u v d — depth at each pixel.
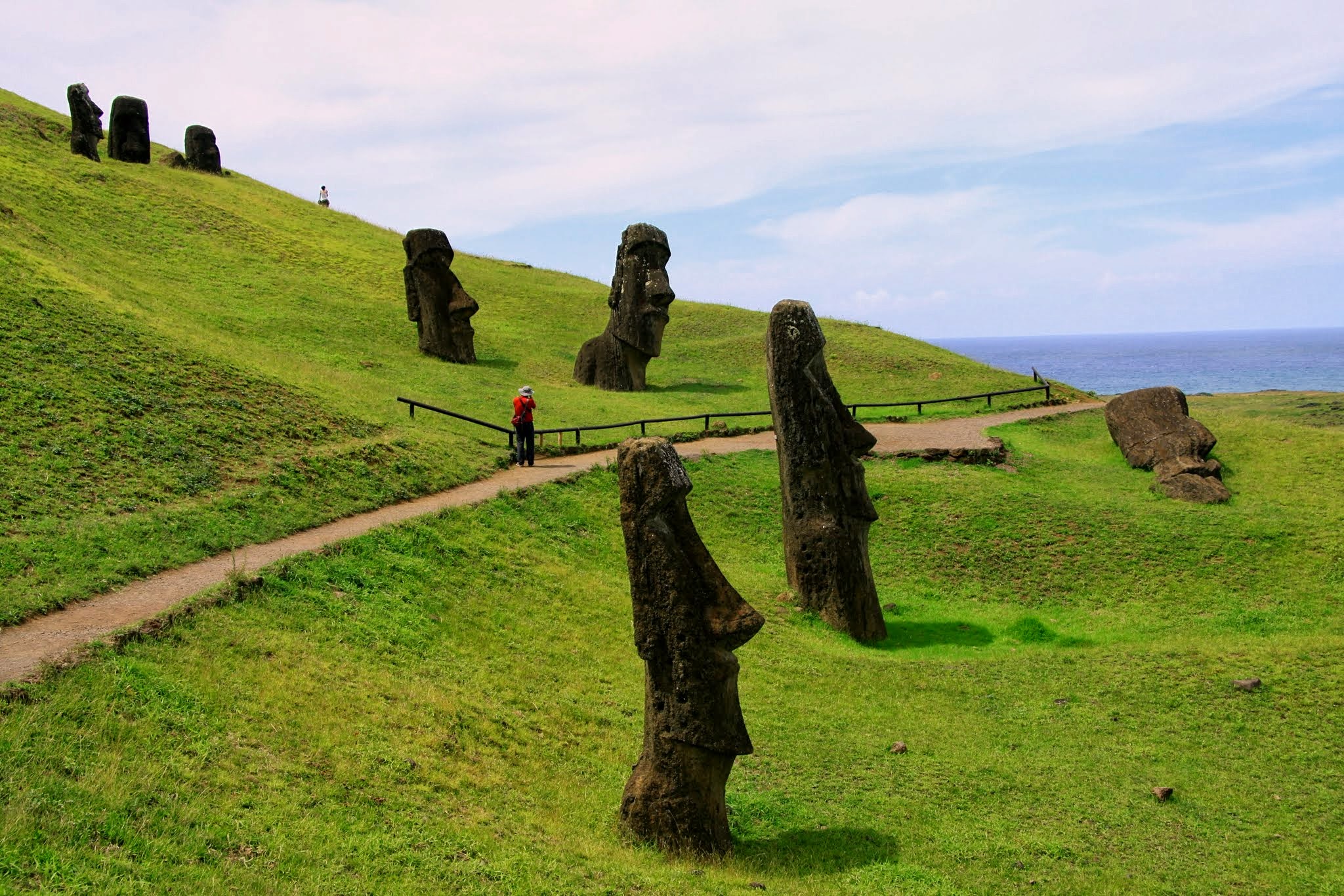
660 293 44.22
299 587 18.17
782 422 23.95
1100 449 37.88
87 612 15.77
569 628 20.81
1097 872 13.60
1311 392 90.38
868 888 12.57
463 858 11.66
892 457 34.97
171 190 57.50
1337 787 16.11
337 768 12.91
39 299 29.44
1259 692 19.39
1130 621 24.58
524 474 29.36
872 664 21.80
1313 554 27.25
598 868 12.14
